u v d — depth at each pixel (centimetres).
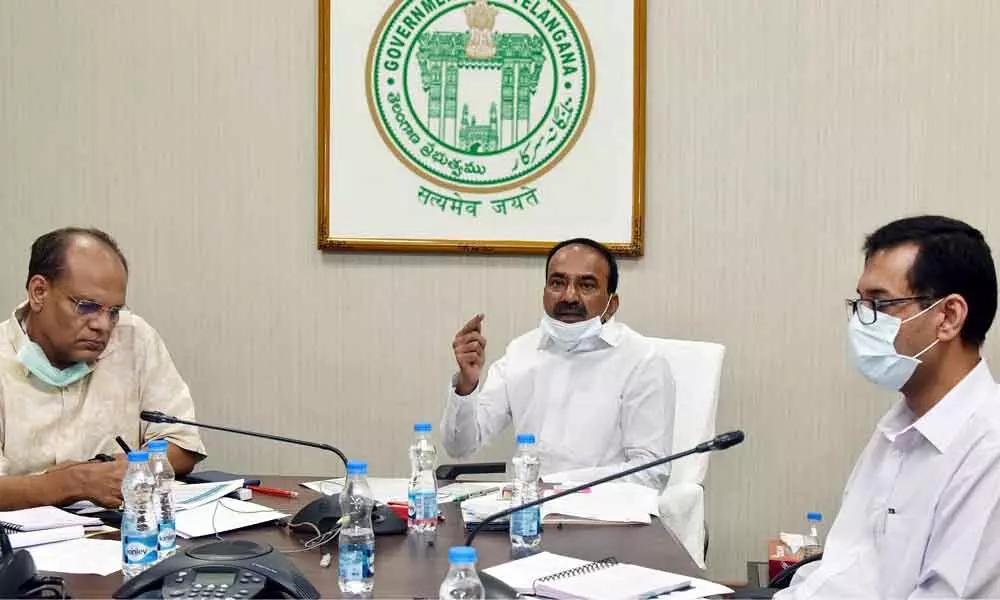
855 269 308
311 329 314
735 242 310
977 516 140
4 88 312
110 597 136
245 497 204
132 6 311
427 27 309
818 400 310
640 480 245
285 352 315
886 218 308
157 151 313
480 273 312
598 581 139
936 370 153
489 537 175
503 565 151
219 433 316
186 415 236
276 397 315
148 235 313
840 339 309
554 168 309
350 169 310
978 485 142
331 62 309
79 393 226
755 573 282
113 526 182
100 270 213
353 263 313
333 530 169
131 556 149
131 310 314
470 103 310
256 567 136
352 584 141
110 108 312
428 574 150
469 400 247
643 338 269
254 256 313
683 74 309
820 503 312
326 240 309
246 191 313
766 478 312
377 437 315
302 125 312
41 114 312
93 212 313
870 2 306
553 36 308
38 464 220
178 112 312
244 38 311
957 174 306
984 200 306
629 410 258
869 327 154
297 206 313
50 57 312
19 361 218
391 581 146
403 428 315
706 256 310
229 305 314
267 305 314
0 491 188
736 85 309
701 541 250
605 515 188
